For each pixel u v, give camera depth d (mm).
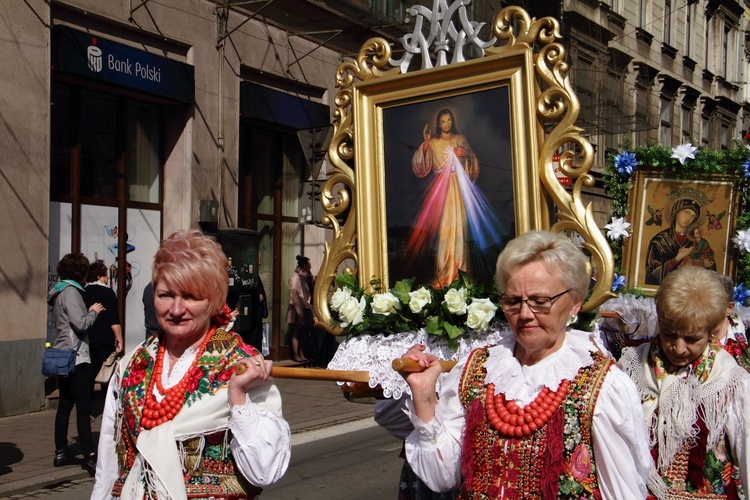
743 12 31016
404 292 3740
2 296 9711
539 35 3736
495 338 3633
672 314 3266
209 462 2705
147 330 9273
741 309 4957
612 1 21719
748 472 3119
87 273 7871
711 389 3230
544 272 2430
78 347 7375
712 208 5207
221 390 2721
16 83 9898
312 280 14734
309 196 13359
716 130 28594
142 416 2717
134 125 12227
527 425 2381
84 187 11320
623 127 19297
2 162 9727
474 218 3896
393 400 3770
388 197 4117
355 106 4152
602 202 11930
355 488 6973
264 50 14055
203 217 12570
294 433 9320
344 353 3805
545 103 3729
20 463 7609
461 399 2568
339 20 14375
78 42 10617
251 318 12961
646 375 3434
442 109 3982
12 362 9812
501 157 3828
